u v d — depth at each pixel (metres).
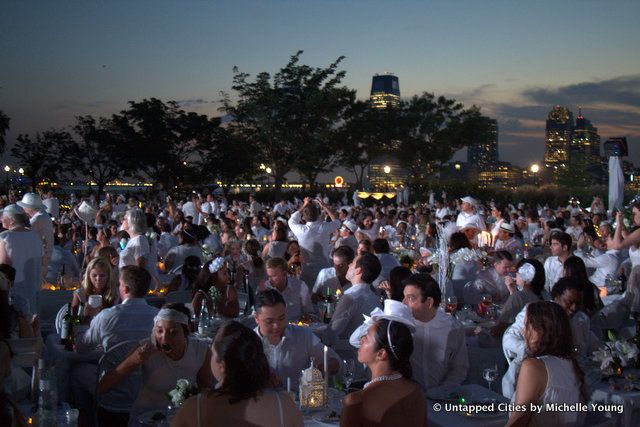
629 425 5.18
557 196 49.44
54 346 6.55
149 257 9.67
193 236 11.45
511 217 18.88
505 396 5.34
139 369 5.45
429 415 4.69
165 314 4.81
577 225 16.16
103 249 8.40
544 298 7.41
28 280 9.11
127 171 53.84
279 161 53.56
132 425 4.83
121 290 6.21
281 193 54.97
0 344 3.89
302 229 11.53
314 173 55.84
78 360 6.23
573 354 4.05
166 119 53.06
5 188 46.62
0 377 3.86
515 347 5.46
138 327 6.11
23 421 3.71
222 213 19.66
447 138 57.97
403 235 15.84
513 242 12.66
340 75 52.78
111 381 4.87
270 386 3.14
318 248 11.59
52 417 4.39
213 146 54.09
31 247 9.12
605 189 48.78
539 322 4.00
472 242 11.86
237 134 53.47
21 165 53.25
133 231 9.16
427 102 59.09
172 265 11.30
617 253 10.68
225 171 53.75
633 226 13.02
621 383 5.45
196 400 3.06
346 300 6.85
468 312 8.26
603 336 7.84
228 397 3.02
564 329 3.98
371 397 3.53
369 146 58.00
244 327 3.13
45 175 53.56
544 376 3.90
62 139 53.53
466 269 9.42
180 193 53.84
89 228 14.00
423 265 9.21
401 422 3.49
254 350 3.06
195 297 7.47
